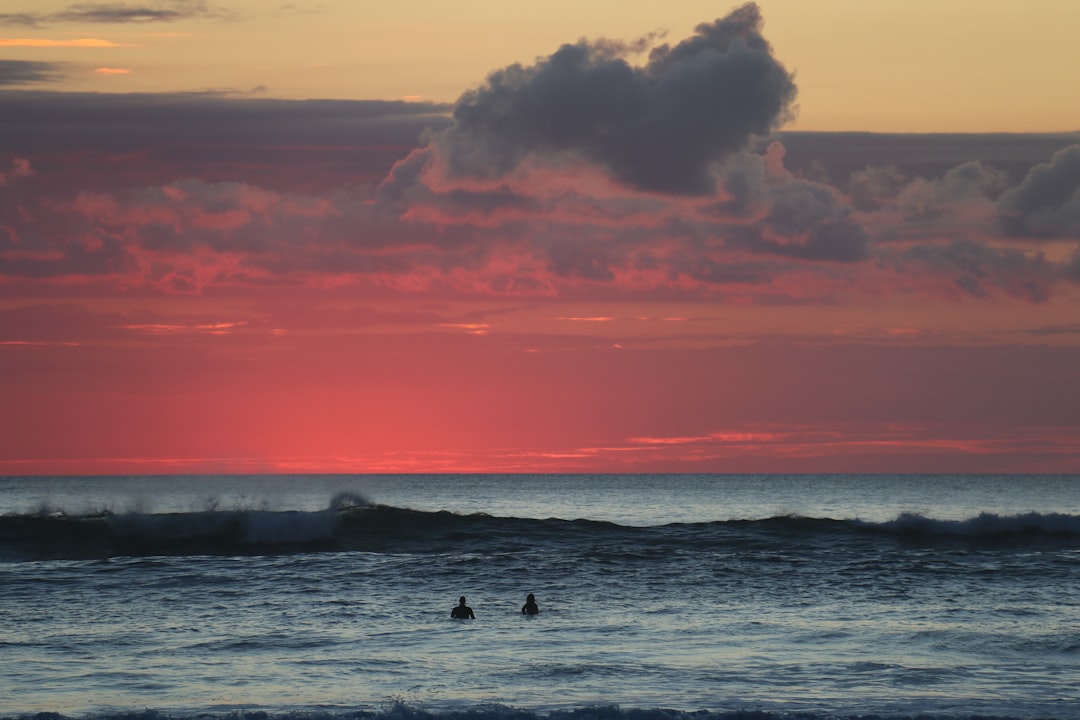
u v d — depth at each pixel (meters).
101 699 41.78
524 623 58.16
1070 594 68.00
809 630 56.00
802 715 38.94
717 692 43.00
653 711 38.94
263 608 62.50
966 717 39.06
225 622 58.09
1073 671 46.75
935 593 68.50
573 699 41.88
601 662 48.34
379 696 42.28
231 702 41.25
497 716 38.69
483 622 58.31
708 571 77.44
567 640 53.44
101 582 71.75
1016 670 46.91
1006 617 59.72
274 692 42.94
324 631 55.66
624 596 67.38
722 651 50.75
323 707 40.34
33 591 68.19
